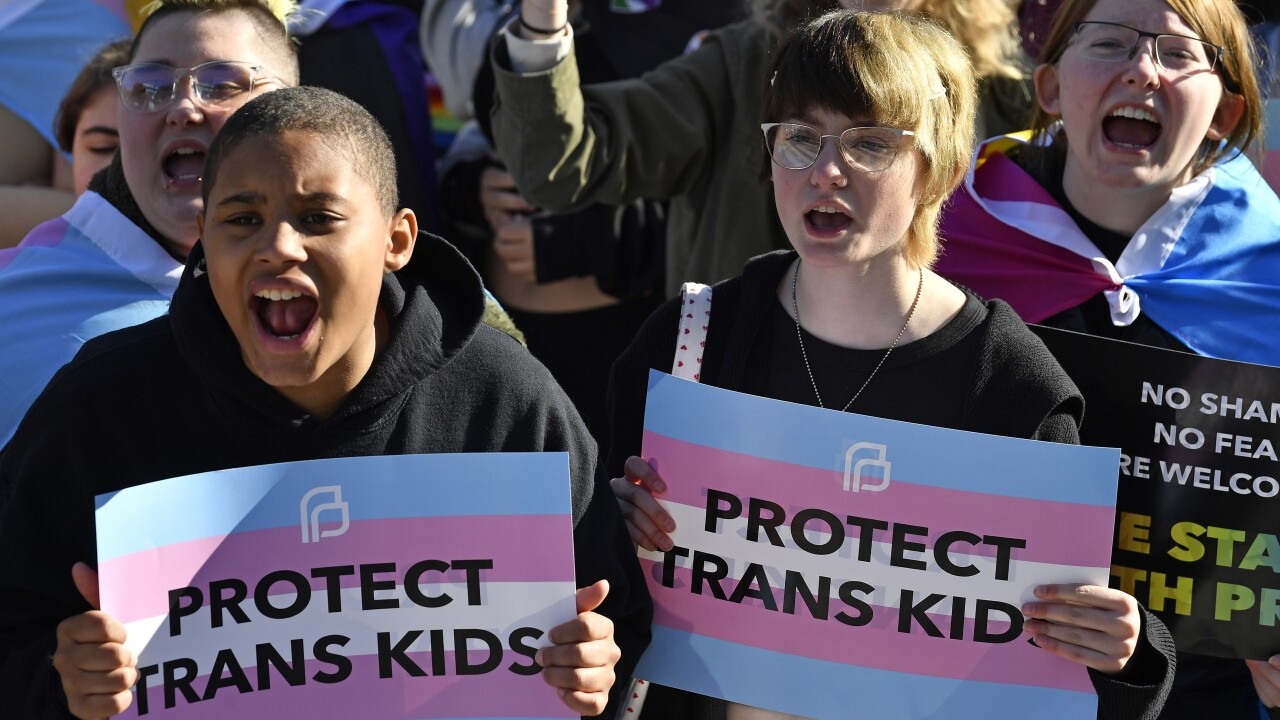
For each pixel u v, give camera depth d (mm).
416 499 2463
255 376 2426
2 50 4660
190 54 3221
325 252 2299
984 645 2607
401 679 2471
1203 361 2902
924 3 3727
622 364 2873
